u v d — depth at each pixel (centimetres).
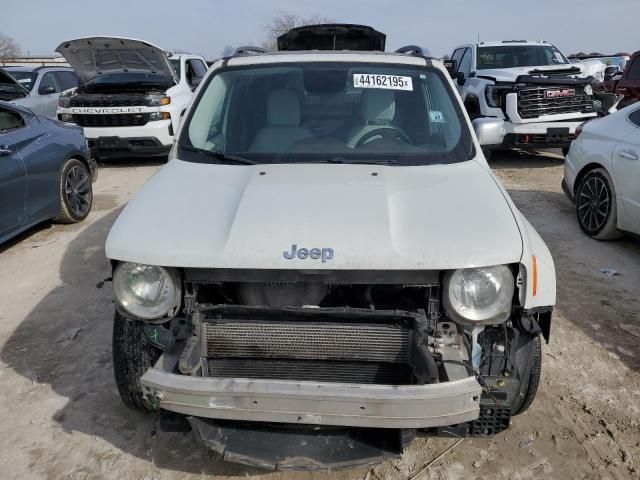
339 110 314
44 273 490
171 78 975
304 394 197
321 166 271
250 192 240
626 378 329
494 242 213
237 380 204
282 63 342
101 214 670
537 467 262
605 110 880
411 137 300
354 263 207
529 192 747
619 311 409
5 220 501
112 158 1052
